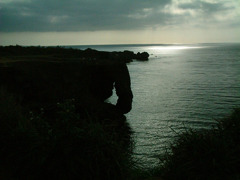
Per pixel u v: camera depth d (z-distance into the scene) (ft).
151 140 62.80
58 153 17.60
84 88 87.20
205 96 123.54
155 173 21.89
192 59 447.42
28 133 19.77
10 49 123.65
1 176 18.22
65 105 19.65
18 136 19.72
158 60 440.04
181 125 77.10
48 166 17.38
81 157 17.38
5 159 19.69
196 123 78.28
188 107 101.45
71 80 84.94
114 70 95.81
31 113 23.13
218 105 102.22
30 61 84.23
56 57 106.22
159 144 58.65
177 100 117.19
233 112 23.12
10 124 21.35
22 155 18.90
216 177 17.21
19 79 75.51
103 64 94.73
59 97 79.97
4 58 95.61
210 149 18.17
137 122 83.82
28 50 126.31
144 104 112.37
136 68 301.43
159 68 296.92
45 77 80.33
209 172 17.57
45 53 124.06
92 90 96.63
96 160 17.26
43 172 17.66
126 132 69.77
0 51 117.19
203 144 18.72
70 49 136.46
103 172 17.30
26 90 75.72
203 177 17.48
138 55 467.11
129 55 454.81
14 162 19.20
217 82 171.94
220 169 17.42
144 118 88.63
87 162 17.21
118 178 17.51
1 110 22.70
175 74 231.50
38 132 20.18
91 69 92.38
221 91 136.36
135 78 210.38
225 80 180.55
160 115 91.50
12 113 22.84
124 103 94.73
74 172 16.89
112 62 98.07
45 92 78.13
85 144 17.87
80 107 82.17
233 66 294.05
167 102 114.01
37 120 21.84
